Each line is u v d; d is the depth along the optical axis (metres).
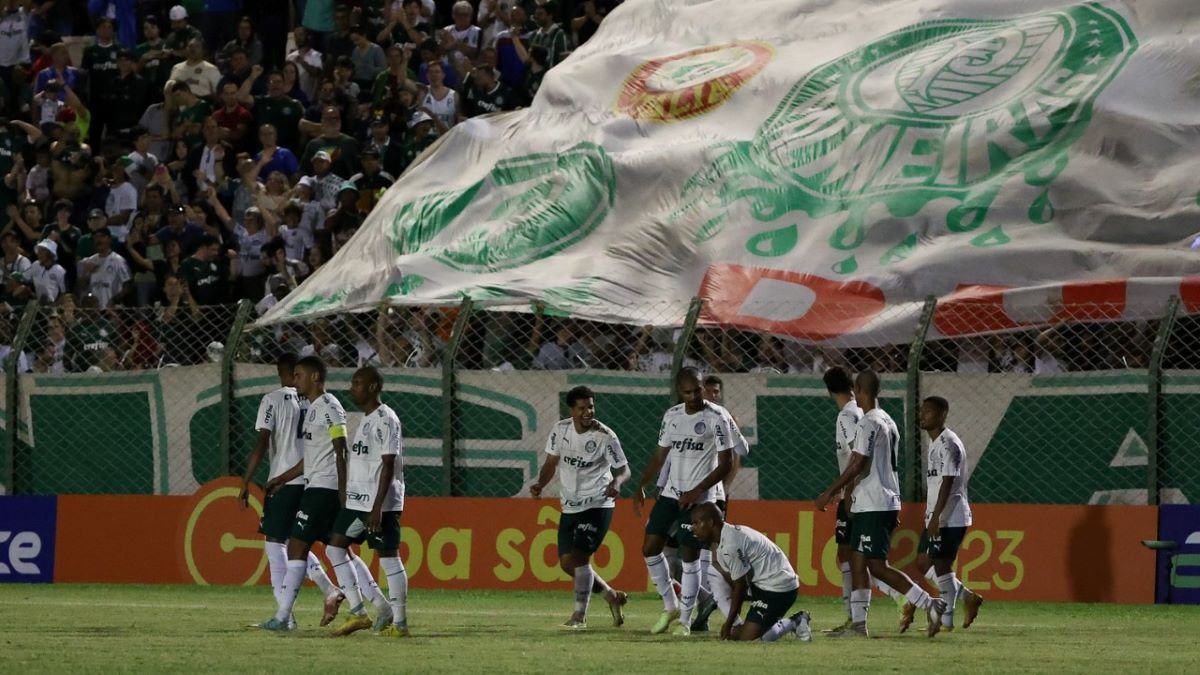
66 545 55.03
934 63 61.91
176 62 83.88
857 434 37.66
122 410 56.22
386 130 74.00
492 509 52.44
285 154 74.69
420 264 60.81
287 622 38.12
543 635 37.88
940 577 39.91
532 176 64.38
